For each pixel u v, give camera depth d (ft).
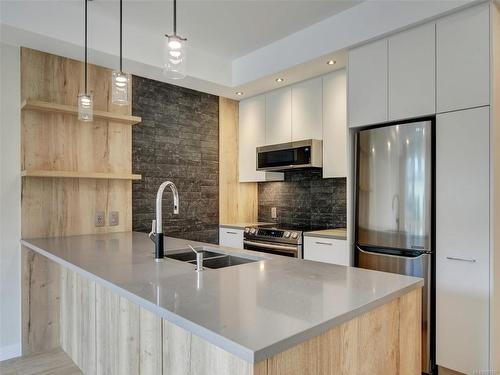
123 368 5.63
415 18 7.82
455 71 7.35
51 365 8.75
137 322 5.19
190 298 4.00
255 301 3.88
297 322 3.26
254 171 13.75
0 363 8.81
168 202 12.21
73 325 8.09
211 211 13.52
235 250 7.46
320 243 10.48
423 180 7.77
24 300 9.17
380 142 8.54
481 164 6.97
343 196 12.09
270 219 14.52
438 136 7.61
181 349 4.10
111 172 10.65
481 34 7.00
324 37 9.63
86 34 8.34
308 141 11.30
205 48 11.48
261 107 13.48
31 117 9.25
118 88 7.25
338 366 3.58
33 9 8.28
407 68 8.13
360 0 8.70
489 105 6.86
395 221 8.21
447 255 7.43
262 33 10.42
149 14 9.25
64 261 6.27
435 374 7.73
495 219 6.91
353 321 3.78
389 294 4.19
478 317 6.98
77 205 10.00
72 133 9.92
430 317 7.68
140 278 4.94
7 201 8.95
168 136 12.24
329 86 11.13
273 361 2.99
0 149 8.84
